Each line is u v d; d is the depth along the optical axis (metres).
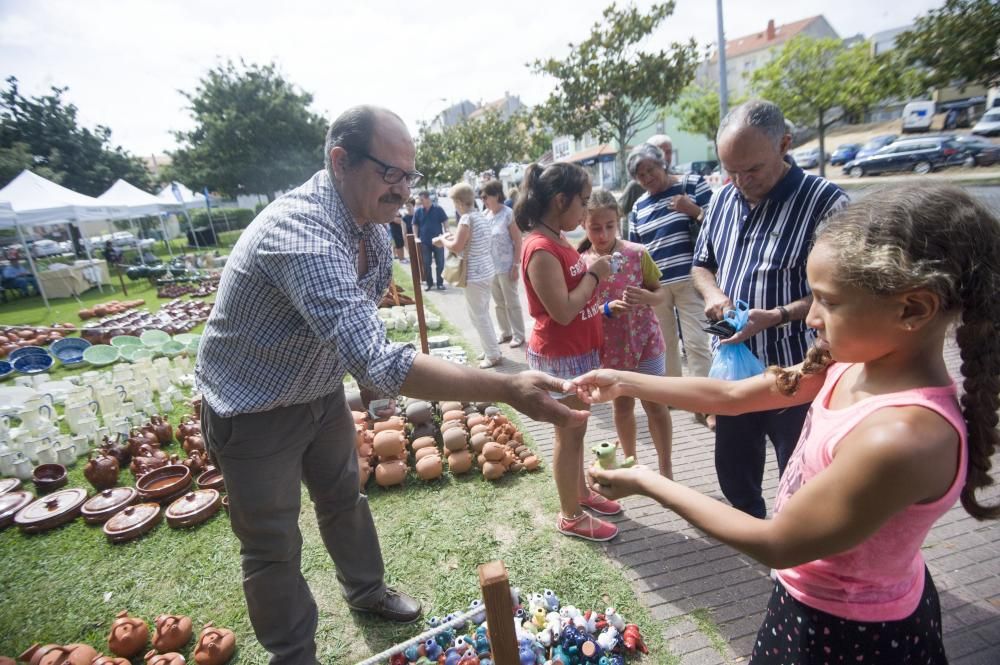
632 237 4.57
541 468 3.78
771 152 2.23
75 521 3.56
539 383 1.59
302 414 1.99
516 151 33.28
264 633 2.05
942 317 1.01
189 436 4.38
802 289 2.34
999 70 12.02
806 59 17.02
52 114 33.34
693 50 15.09
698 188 4.35
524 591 2.60
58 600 2.83
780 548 1.10
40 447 4.36
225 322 1.80
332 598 2.69
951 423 0.99
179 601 2.77
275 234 1.64
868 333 1.03
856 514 1.00
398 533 3.14
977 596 2.40
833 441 1.12
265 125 31.16
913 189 1.04
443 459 3.95
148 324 9.11
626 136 17.22
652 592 2.55
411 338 7.27
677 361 4.47
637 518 3.12
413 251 4.93
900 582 1.18
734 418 2.55
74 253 21.75
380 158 1.76
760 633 1.46
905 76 14.66
